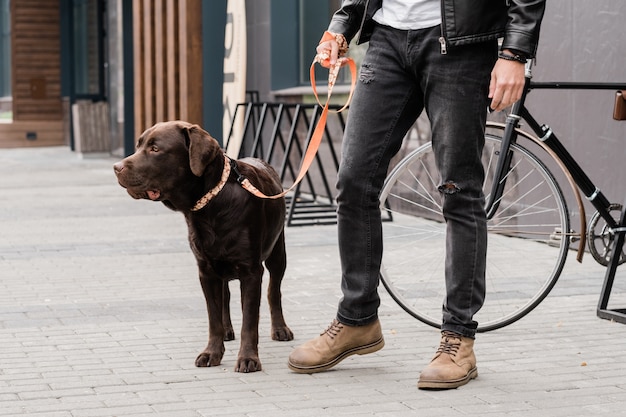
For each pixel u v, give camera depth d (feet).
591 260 26.12
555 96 28.63
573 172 18.92
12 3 88.58
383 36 14.78
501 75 13.91
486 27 14.02
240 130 41.78
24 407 13.94
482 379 15.20
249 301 15.76
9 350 17.34
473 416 13.37
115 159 68.69
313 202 37.52
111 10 67.97
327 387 14.82
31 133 88.53
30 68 89.61
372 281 15.43
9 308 20.98
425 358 16.51
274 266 17.70
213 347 16.20
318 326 19.16
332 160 42.14
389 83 14.73
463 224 14.82
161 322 19.56
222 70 49.93
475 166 14.67
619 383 14.93
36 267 26.16
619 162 26.48
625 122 26.25
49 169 59.93
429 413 13.51
